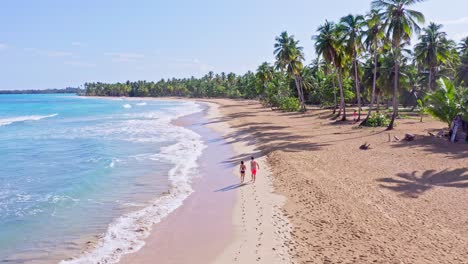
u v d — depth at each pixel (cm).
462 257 1185
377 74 6006
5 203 1906
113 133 4828
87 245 1388
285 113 7519
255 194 1945
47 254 1319
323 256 1205
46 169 2722
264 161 2753
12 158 3173
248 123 5491
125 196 2000
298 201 1780
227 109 9719
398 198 1780
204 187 2138
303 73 9256
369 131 4069
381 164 2477
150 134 4644
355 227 1443
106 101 19400
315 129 4531
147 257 1279
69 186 2227
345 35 4725
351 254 1214
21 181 2375
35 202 1923
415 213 1582
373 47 4622
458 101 3347
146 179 2350
